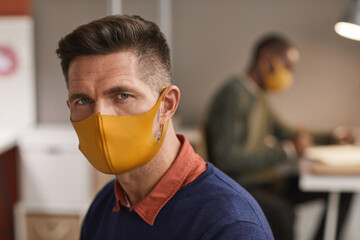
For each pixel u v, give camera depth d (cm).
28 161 246
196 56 274
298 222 287
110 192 84
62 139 243
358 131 275
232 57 274
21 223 253
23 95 265
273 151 219
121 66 58
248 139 226
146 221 66
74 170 246
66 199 250
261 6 268
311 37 270
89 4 260
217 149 216
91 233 84
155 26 64
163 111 66
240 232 59
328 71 273
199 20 270
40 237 253
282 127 258
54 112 273
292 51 228
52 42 264
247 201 64
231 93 222
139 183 68
